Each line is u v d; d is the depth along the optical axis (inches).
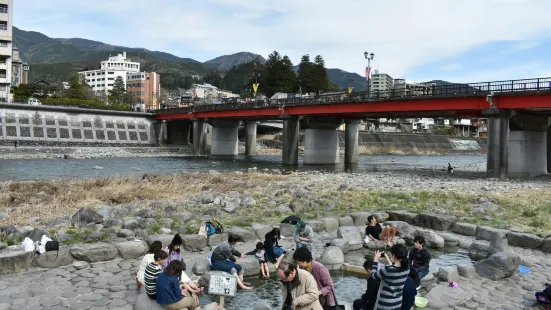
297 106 2591.0
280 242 595.5
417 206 860.6
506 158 1649.9
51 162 2367.1
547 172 2026.3
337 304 364.2
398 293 296.0
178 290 347.3
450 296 396.5
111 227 637.9
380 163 3186.5
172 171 2054.6
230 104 3157.0
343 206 867.4
